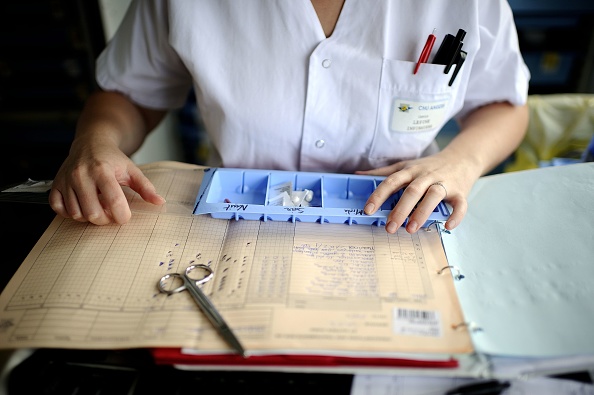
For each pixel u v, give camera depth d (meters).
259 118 0.65
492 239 0.52
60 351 0.41
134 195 0.58
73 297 0.43
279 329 0.40
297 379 0.40
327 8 0.60
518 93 0.71
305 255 0.48
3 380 0.38
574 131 0.98
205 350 0.38
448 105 0.65
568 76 1.37
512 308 0.43
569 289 0.45
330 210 0.53
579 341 0.39
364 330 0.40
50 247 0.50
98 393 0.38
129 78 0.72
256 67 0.63
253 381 0.39
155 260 0.48
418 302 0.43
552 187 0.60
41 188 0.61
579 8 1.26
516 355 0.38
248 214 0.54
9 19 1.15
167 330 0.40
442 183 0.55
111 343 0.39
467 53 0.62
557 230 0.53
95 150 0.58
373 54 0.60
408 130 0.66
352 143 0.67
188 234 0.52
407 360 0.38
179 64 0.71
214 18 0.62
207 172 0.61
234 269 0.46
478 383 0.40
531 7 1.27
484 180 0.63
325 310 0.42
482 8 0.62
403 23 0.60
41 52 1.20
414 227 0.51
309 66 0.61
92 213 0.51
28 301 0.43
